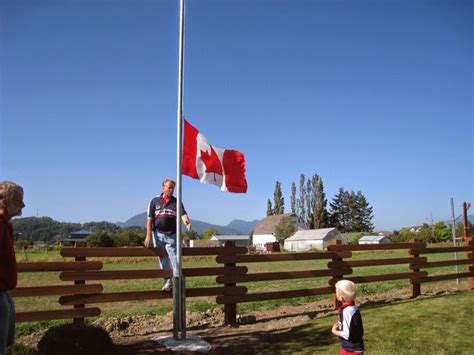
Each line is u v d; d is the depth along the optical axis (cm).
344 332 481
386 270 2317
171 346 666
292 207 11300
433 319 831
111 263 3831
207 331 790
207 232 12181
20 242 6950
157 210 786
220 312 969
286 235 9419
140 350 654
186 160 766
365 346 678
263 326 829
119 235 6138
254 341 716
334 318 862
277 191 11719
